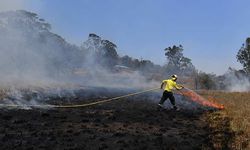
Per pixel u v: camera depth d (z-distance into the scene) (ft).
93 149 39.22
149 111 64.44
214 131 49.83
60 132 44.93
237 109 67.21
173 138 45.80
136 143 42.45
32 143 39.96
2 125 46.78
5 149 37.40
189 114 63.26
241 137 45.19
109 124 51.57
